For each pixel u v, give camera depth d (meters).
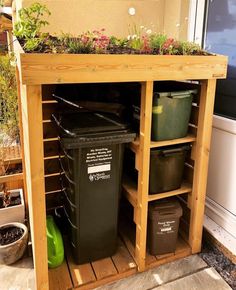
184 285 1.70
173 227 1.84
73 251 1.79
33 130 1.33
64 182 1.83
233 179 2.00
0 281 1.71
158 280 1.74
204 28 2.20
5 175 2.10
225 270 1.82
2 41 2.27
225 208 2.10
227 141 2.02
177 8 2.23
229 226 2.04
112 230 1.80
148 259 1.85
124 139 1.59
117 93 2.00
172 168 1.76
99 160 1.61
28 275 1.75
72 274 1.71
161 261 1.85
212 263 1.88
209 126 1.75
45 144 1.99
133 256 1.86
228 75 2.02
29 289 1.65
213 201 2.21
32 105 1.30
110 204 1.73
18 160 2.17
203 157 1.79
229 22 1.97
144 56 1.44
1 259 1.80
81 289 1.65
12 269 1.80
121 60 1.40
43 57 1.25
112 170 1.67
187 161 1.96
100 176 1.65
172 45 1.69
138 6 2.20
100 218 1.74
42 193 1.43
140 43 1.65
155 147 1.71
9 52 2.02
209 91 1.69
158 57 1.48
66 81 1.32
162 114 1.62
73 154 1.55
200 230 1.94
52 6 1.94
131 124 1.74
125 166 2.02
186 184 1.93
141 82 1.55
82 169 1.59
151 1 2.23
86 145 1.51
